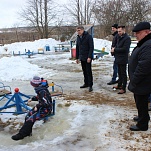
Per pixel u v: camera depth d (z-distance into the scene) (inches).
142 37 144.0
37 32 1419.8
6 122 188.5
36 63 553.9
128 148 142.3
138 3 1216.2
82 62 283.6
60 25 1392.7
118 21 1213.1
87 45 269.0
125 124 177.8
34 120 158.1
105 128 171.8
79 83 323.3
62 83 324.5
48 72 413.4
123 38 249.4
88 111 208.1
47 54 804.0
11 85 320.2
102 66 478.3
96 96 255.3
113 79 310.2
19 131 156.6
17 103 200.2
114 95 257.8
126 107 216.5
